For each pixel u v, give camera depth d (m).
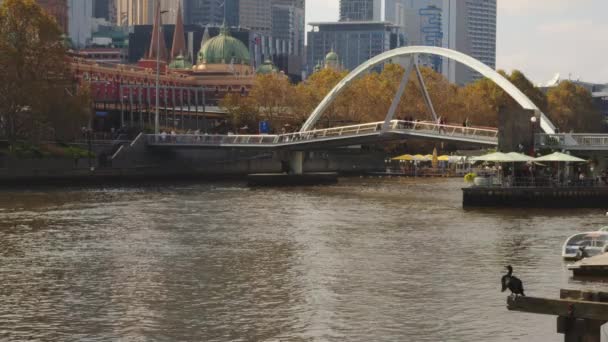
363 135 146.12
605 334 41.03
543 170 112.00
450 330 45.94
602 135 112.88
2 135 144.75
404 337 44.81
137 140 157.50
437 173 186.62
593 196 103.06
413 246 72.12
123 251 69.06
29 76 139.62
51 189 128.88
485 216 94.00
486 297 52.84
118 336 45.03
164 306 50.88
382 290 54.91
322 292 54.41
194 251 69.38
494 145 136.88
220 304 51.38
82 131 164.00
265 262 64.56
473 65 149.00
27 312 49.47
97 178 141.75
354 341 44.22
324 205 107.19
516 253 68.31
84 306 50.84
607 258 60.38
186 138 157.62
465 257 66.56
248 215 94.94
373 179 170.88
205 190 132.88
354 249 70.62
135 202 108.75
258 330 46.06
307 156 191.12
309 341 44.22
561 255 67.12
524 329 46.00
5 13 141.38
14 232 79.00
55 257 66.06
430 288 55.41
